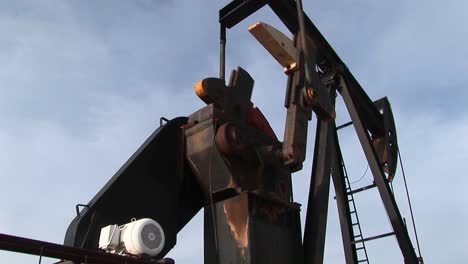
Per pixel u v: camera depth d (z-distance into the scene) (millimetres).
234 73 5938
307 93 6141
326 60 9562
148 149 5258
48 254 3811
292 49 6207
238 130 5410
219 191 5340
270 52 6117
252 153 5594
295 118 5973
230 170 5277
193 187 5703
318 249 5984
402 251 8914
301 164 5961
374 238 9453
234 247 5059
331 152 6934
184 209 5625
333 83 9547
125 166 5027
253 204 5207
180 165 5543
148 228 4445
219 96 5594
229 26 7836
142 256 4324
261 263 5008
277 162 5840
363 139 9383
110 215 4730
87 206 4645
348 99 9523
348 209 10078
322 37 9430
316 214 6277
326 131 7008
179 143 5621
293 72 6246
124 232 4414
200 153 5430
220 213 5301
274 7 8438
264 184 5641
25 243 3674
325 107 6473
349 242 9773
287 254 5445
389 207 9094
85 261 3949
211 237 5293
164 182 5332
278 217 5512
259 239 5102
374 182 9375
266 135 6020
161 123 5555
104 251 4234
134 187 5012
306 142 6102
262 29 5727
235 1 7707
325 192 6492
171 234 5281
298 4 6676
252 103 6133
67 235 4508
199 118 5594
